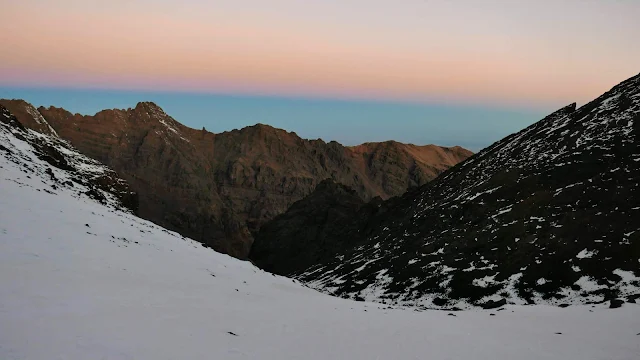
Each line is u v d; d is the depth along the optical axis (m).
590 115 70.12
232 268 30.45
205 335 12.65
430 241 54.91
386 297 41.81
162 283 18.31
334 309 22.98
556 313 23.45
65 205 29.34
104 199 65.00
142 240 27.36
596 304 24.92
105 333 10.72
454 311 27.09
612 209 39.28
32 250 16.52
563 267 33.31
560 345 17.00
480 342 17.12
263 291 24.67
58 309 11.63
